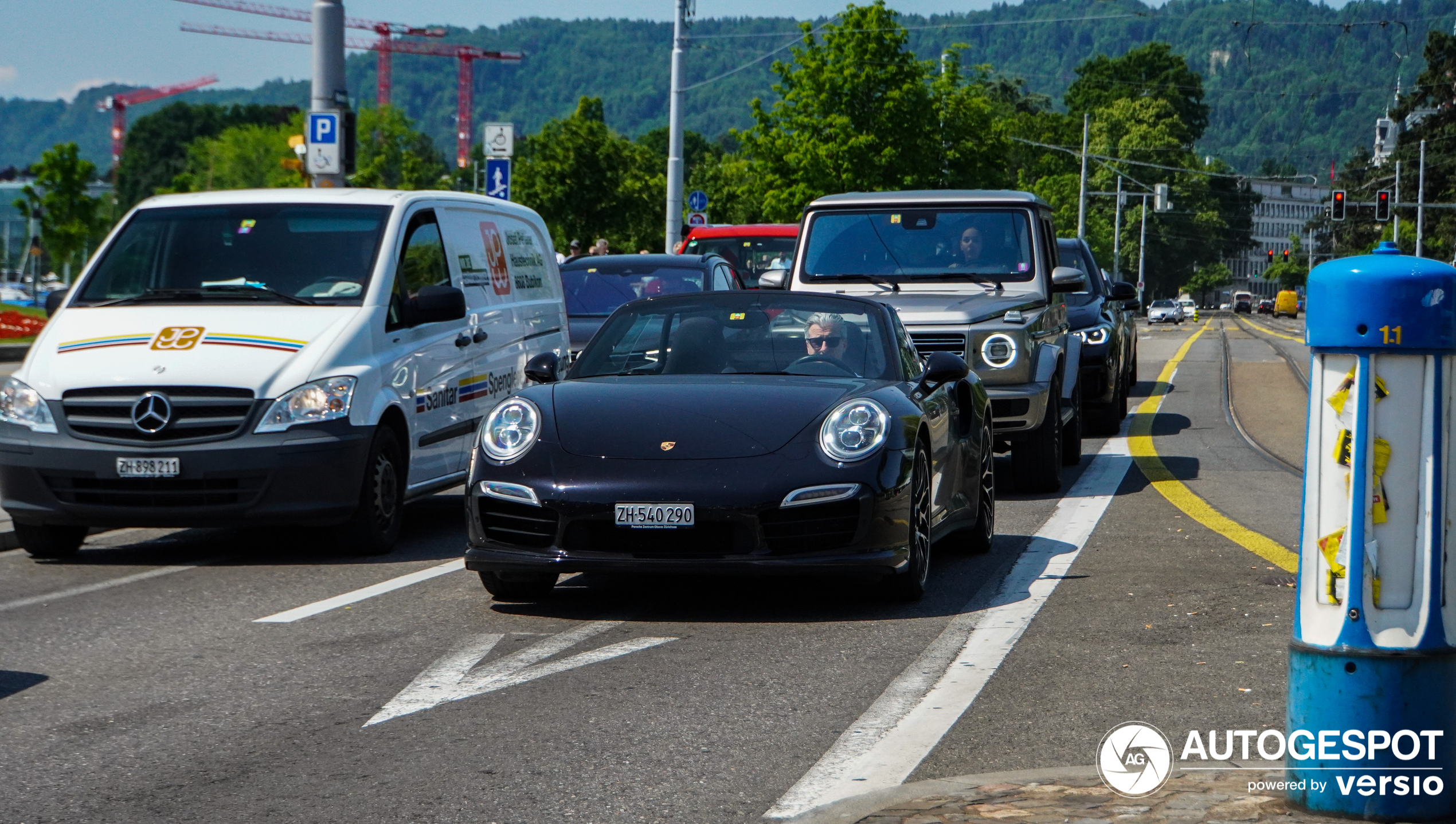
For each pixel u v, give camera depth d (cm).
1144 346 4091
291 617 666
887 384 728
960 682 532
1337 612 348
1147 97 11325
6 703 516
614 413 676
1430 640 345
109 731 477
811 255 1187
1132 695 509
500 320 1025
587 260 1558
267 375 809
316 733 471
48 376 820
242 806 397
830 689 525
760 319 777
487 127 1850
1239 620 636
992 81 11756
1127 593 705
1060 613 659
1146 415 1814
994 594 711
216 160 10138
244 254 898
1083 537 891
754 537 634
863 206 1204
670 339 767
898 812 372
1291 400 2036
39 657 590
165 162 14375
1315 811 354
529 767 431
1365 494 344
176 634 631
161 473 794
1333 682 348
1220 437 1550
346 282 880
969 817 365
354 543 839
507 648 597
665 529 635
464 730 473
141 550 886
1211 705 493
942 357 770
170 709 504
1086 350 1548
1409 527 344
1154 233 11069
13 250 13712
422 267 933
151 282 891
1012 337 1071
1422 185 7931
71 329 852
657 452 649
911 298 1126
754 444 653
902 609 677
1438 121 8919
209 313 853
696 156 15125
